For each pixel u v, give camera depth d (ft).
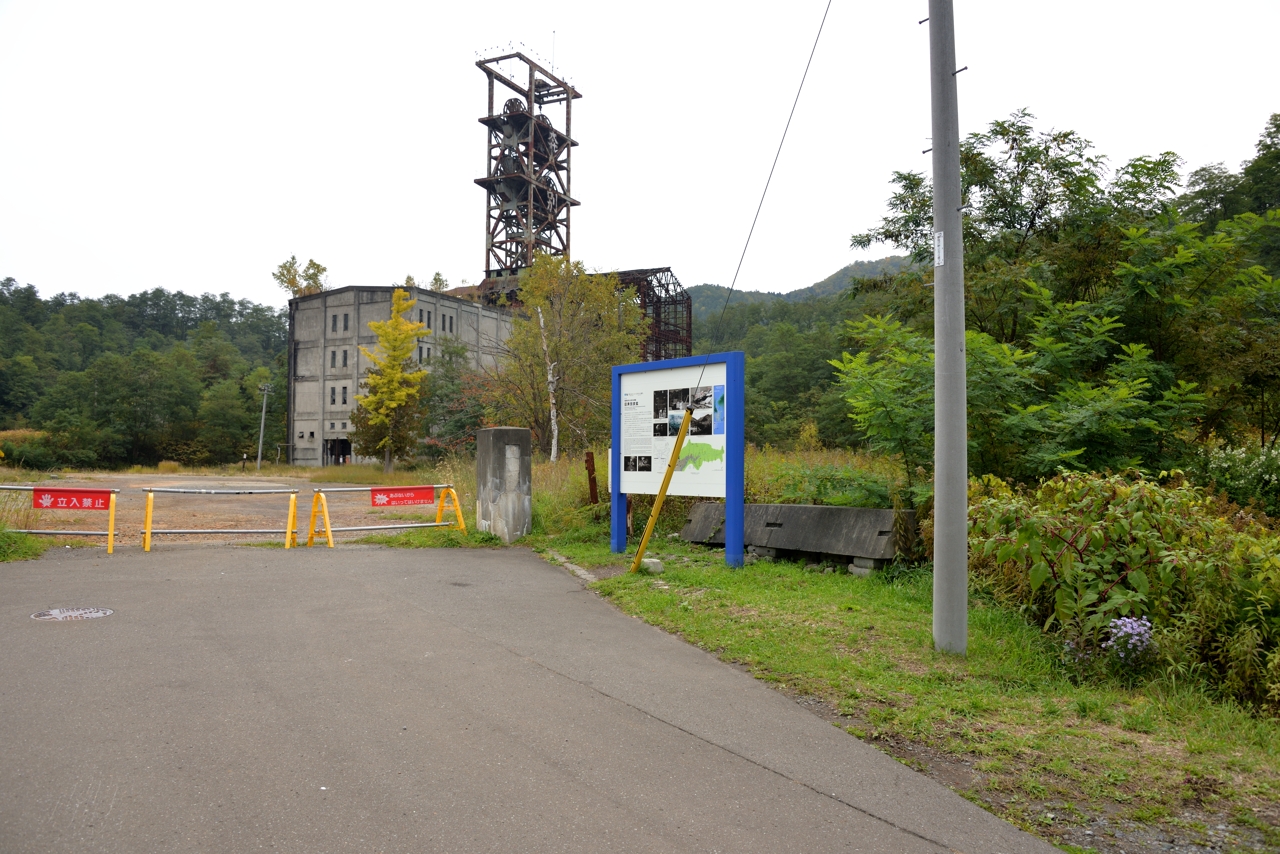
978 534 23.80
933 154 20.34
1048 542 20.11
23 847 10.24
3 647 19.40
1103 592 19.22
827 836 11.21
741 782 12.94
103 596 25.59
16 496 43.70
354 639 21.22
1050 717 15.89
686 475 33.65
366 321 227.20
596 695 17.13
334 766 13.14
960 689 17.43
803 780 13.06
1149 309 36.81
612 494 36.63
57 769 12.63
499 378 103.14
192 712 15.38
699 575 29.94
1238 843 11.20
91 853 10.16
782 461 47.34
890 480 34.22
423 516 53.93
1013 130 45.42
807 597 25.95
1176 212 41.81
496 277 246.68
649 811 11.85
